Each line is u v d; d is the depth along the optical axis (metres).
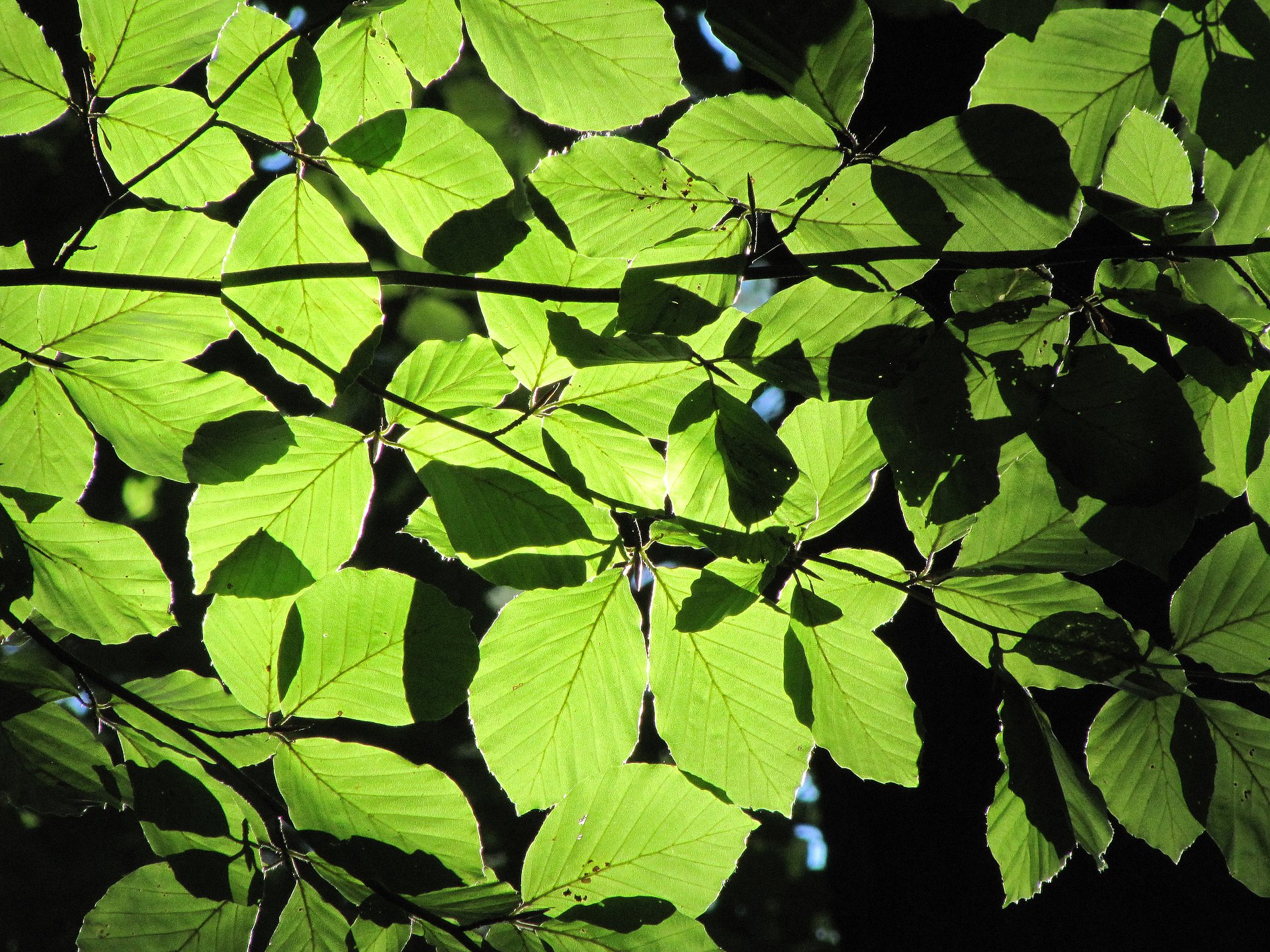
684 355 1.08
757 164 1.07
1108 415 1.08
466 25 1.08
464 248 1.09
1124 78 1.09
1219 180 1.09
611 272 1.09
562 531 1.10
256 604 1.10
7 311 1.10
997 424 1.09
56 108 1.10
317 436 1.10
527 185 1.08
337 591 1.10
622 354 1.08
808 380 1.09
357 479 1.10
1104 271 1.09
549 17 1.07
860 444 1.10
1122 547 1.10
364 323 1.10
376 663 1.10
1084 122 1.10
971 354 1.09
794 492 1.10
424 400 1.10
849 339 1.09
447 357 1.10
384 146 1.08
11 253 1.10
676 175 1.07
